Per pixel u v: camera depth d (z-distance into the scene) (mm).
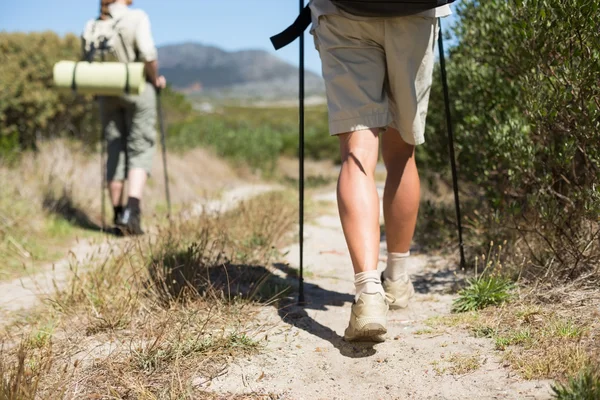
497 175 3518
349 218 2141
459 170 3865
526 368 1753
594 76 2320
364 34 2170
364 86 2174
